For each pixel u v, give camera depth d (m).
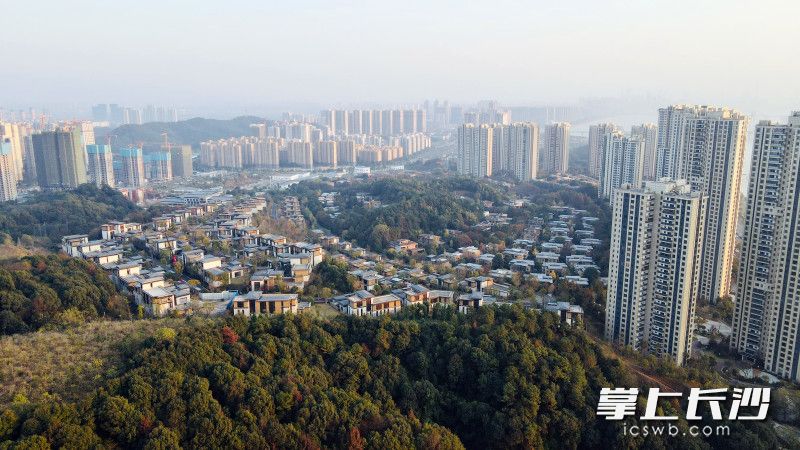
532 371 175.88
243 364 163.50
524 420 165.00
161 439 130.50
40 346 163.75
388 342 185.88
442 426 168.12
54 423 126.81
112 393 140.00
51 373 149.38
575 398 172.38
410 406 169.50
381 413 161.88
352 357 175.38
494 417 166.88
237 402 148.88
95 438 129.50
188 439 137.25
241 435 140.75
